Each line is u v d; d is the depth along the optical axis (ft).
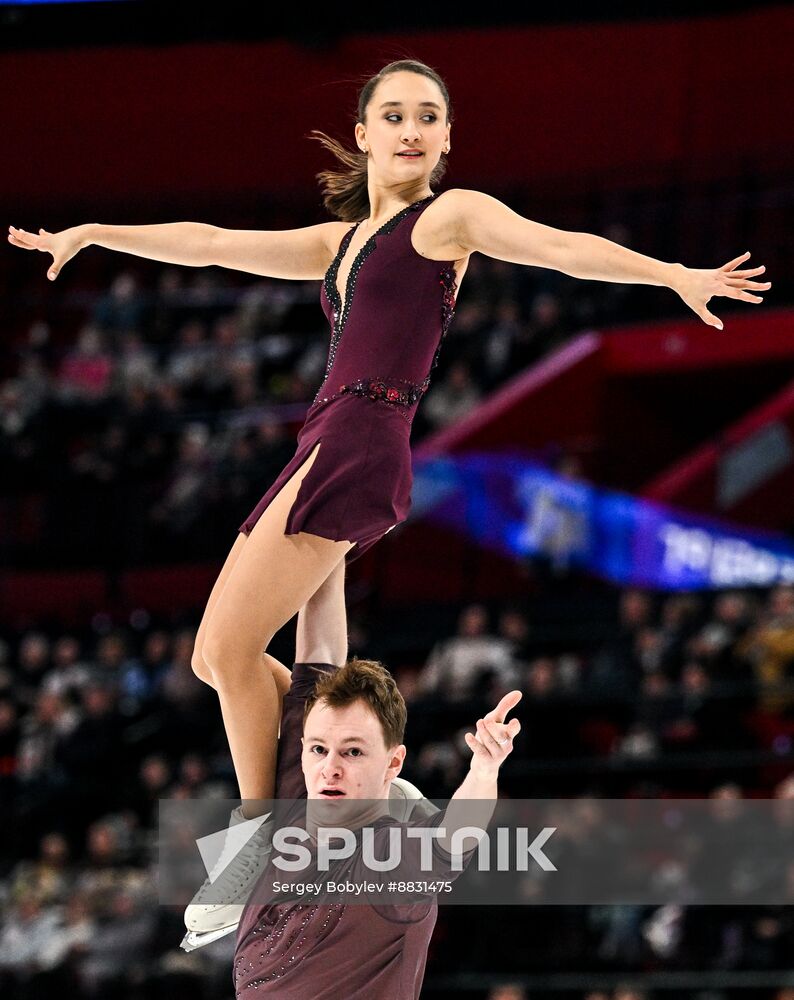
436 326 31.27
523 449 145.18
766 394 157.48
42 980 90.48
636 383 154.40
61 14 123.85
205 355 152.76
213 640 29.94
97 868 98.48
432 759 96.78
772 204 156.76
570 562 136.98
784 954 83.30
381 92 31.94
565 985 82.53
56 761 110.42
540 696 102.12
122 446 144.97
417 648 120.98
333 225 34.30
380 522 30.25
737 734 95.40
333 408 30.78
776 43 162.40
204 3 127.24
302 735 30.63
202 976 88.17
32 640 126.00
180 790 100.07
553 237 28.68
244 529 31.45
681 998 83.76
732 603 107.96
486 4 132.05
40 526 144.15
